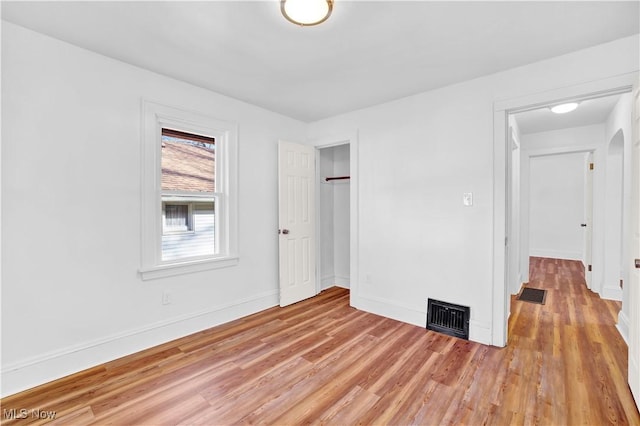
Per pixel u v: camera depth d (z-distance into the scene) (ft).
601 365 7.34
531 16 5.94
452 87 9.23
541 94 7.75
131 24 6.26
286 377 6.93
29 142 6.49
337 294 13.69
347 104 11.03
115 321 7.78
